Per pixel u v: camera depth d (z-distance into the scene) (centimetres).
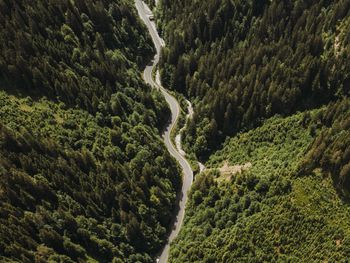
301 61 15288
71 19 15938
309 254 10712
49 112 13125
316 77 14625
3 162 10925
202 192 13550
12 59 13212
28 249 10125
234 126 15712
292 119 14612
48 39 14762
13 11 14475
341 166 11481
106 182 12575
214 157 15412
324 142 11762
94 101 14275
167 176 14288
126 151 13875
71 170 11975
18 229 10162
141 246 12462
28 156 11506
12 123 11962
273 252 11150
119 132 14025
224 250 11569
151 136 15025
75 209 11544
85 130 13538
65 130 13038
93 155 13088
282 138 14400
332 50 15188
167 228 13475
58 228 10956
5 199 10612
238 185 13075
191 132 15862
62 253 10694
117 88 15775
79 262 10662
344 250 10394
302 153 12825
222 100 15325
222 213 12675
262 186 12406
